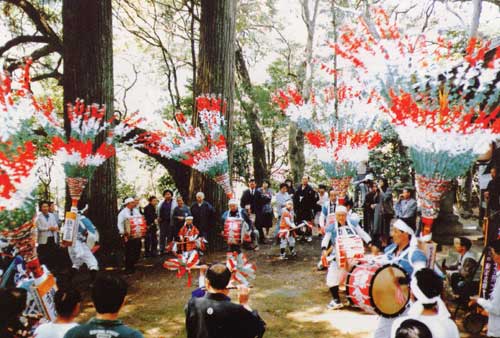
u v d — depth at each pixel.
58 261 10.38
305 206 12.76
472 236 10.23
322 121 6.28
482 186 10.25
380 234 11.21
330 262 7.45
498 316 5.02
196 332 3.46
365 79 4.03
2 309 3.04
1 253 4.95
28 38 14.33
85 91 11.84
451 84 3.95
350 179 6.61
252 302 7.98
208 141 7.91
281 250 11.05
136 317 7.47
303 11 19.02
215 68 12.33
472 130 3.80
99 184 12.01
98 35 11.95
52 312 4.18
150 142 8.56
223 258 11.31
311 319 7.09
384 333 4.84
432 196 4.15
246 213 9.41
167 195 11.95
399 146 14.59
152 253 11.89
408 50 3.91
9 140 3.95
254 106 21.16
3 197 3.91
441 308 3.47
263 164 21.45
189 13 17.92
